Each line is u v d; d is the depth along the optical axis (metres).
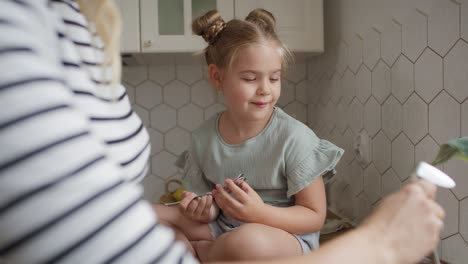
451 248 0.93
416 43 1.00
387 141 1.14
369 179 1.25
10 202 0.24
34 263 0.25
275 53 0.95
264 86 0.94
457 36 0.86
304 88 1.74
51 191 0.26
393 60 1.10
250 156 1.02
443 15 0.90
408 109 1.04
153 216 0.32
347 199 1.42
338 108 1.46
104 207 0.28
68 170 0.27
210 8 1.39
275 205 1.00
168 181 1.58
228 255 0.77
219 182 1.06
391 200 0.44
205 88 1.71
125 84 1.68
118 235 0.28
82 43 0.43
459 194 0.90
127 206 0.29
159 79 1.69
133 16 1.36
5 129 0.25
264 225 0.83
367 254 0.38
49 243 0.25
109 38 0.44
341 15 1.42
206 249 0.85
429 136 0.96
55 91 0.28
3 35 0.26
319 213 0.93
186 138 1.71
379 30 1.17
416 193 0.44
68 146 0.27
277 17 1.42
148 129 1.70
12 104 0.25
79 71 0.40
